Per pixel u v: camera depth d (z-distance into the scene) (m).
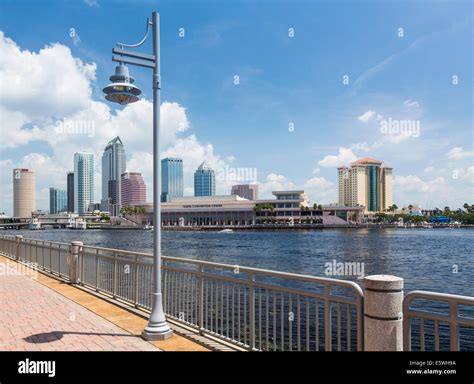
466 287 33.97
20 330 7.63
